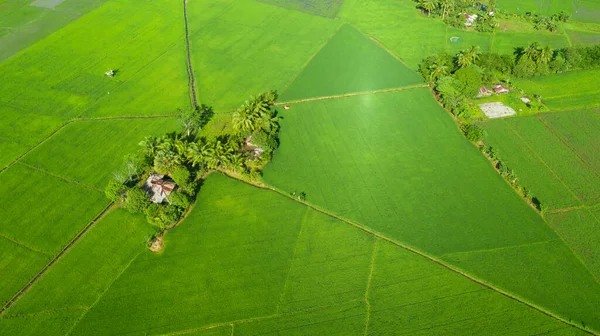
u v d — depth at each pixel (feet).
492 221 296.10
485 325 242.17
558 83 426.10
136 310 247.70
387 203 307.78
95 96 396.98
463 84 391.45
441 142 357.41
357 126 371.97
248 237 285.84
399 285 260.42
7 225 289.74
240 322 244.22
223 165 320.29
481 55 430.61
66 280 261.24
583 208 306.14
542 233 288.30
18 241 280.92
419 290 257.96
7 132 357.61
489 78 411.54
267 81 420.77
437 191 316.40
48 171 326.65
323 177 326.24
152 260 272.10
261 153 332.80
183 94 401.49
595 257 275.59
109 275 263.90
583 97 408.26
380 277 264.31
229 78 423.64
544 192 316.60
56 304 249.75
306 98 400.67
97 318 244.01
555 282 261.85
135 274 264.72
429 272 266.98
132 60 444.55
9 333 236.43
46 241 281.33
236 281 262.26
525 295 255.70
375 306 250.57
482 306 250.57
